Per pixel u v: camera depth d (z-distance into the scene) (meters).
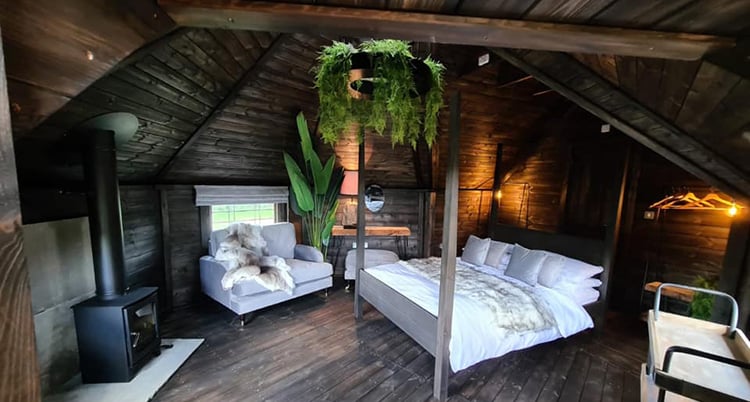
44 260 1.97
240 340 2.75
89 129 1.95
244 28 0.86
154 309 2.42
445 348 1.98
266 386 2.14
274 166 4.10
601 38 0.92
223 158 3.48
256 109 3.09
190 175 3.45
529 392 2.14
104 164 2.04
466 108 3.53
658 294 1.63
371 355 2.55
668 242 3.13
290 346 2.67
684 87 1.24
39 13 0.61
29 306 0.52
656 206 3.08
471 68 2.93
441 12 0.81
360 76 1.94
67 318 2.12
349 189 4.39
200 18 0.81
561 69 1.54
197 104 2.59
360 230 3.17
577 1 0.75
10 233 0.49
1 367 0.49
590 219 3.62
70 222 2.18
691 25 0.87
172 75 2.12
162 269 3.30
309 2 0.77
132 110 2.15
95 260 2.11
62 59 0.67
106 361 2.07
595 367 2.44
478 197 5.14
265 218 4.42
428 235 5.00
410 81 1.87
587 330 2.99
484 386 2.20
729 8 0.78
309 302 3.68
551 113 3.94
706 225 2.89
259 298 3.08
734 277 1.89
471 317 2.20
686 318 1.57
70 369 2.12
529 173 4.41
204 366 2.35
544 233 3.55
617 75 1.40
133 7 0.72
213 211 3.83
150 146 2.67
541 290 2.74
